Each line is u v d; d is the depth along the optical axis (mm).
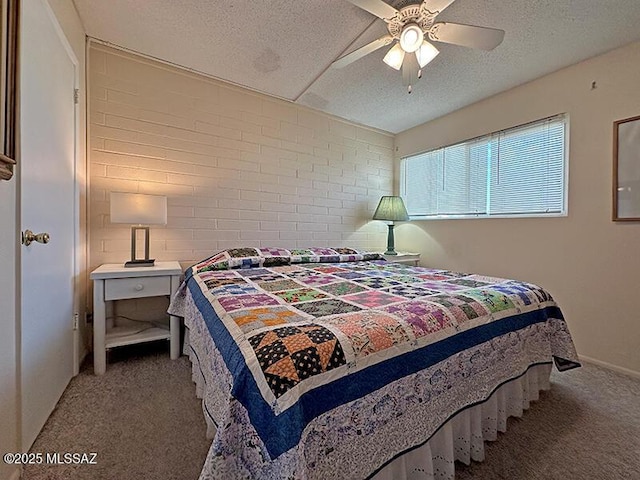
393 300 1306
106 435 1323
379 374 915
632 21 1780
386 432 919
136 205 2059
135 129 2314
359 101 2945
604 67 2096
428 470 1019
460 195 3074
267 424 727
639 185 1938
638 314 1954
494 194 2777
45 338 1384
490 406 1312
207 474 722
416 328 1056
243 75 2539
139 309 2367
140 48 2205
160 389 1706
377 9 1472
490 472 1154
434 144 3332
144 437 1314
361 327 973
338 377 834
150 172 2377
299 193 3111
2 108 1012
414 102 2938
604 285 2100
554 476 1140
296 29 1955
